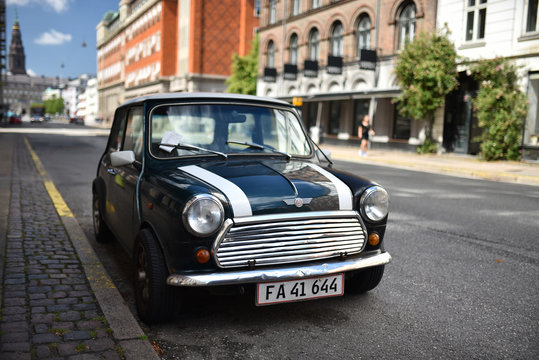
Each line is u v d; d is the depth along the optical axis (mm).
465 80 20359
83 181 10719
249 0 50625
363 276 3916
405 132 23906
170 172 3543
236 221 3020
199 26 54844
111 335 3068
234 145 3979
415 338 3264
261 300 3156
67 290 3840
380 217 3482
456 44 20312
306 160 4176
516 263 5094
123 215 4184
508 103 17266
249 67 41438
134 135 4223
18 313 3338
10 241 5184
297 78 32156
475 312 3744
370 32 25859
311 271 3182
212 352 3012
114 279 4383
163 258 3254
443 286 4332
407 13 23688
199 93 4184
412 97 20328
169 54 62688
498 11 18516
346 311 3723
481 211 8156
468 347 3145
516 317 3656
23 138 28719
